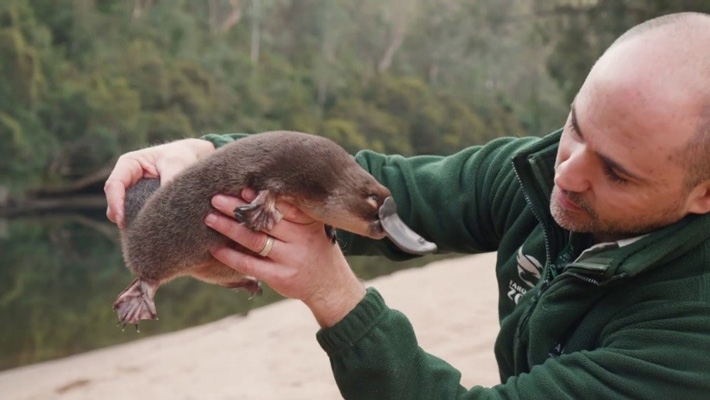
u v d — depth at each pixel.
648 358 0.92
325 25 30.42
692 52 0.88
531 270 1.17
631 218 0.94
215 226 1.02
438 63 33.38
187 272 1.16
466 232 1.28
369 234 1.17
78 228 15.66
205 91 22.20
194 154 1.27
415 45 33.38
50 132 18.14
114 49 21.97
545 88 23.50
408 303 3.74
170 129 19.89
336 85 27.11
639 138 0.89
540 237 1.16
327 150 1.16
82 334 5.78
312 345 3.27
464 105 30.27
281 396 2.58
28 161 17.22
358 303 0.99
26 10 19.72
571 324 1.04
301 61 28.69
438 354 2.74
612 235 1.02
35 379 3.76
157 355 3.53
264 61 26.72
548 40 10.17
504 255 1.22
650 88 0.88
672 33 0.89
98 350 4.59
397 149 26.09
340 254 1.02
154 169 1.25
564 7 9.78
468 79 32.94
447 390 0.99
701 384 0.90
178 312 6.25
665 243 0.95
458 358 2.67
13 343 5.45
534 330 1.07
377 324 0.98
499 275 1.23
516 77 31.89
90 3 22.42
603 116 0.91
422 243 1.16
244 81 24.19
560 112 19.48
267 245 0.99
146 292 1.14
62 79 19.19
